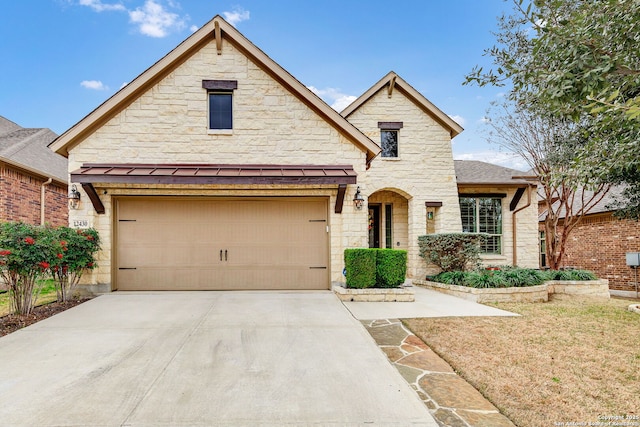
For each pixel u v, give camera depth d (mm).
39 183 12812
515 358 4812
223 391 3732
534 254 13555
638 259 13320
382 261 8844
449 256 10875
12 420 3160
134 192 9133
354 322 6414
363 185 9555
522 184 13227
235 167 9227
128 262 9242
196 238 9391
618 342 5508
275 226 9562
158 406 3422
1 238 6246
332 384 3932
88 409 3357
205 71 9453
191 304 7711
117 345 5129
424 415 3338
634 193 9289
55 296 8977
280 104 9586
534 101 5293
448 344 5344
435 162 12836
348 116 12734
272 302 7945
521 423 3256
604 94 4039
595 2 4598
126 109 9172
